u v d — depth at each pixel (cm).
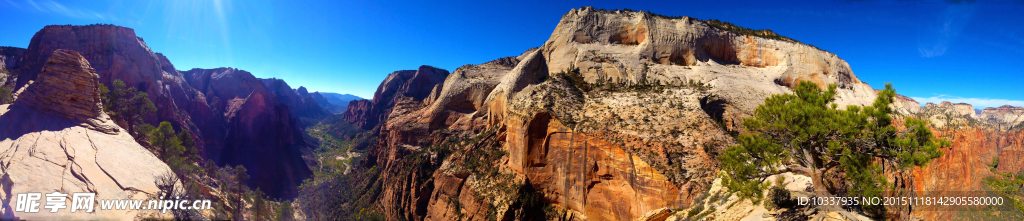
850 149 1500
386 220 6731
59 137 3112
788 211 1738
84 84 3772
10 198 2114
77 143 3086
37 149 2797
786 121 1625
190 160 5384
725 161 1858
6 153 2730
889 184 1444
